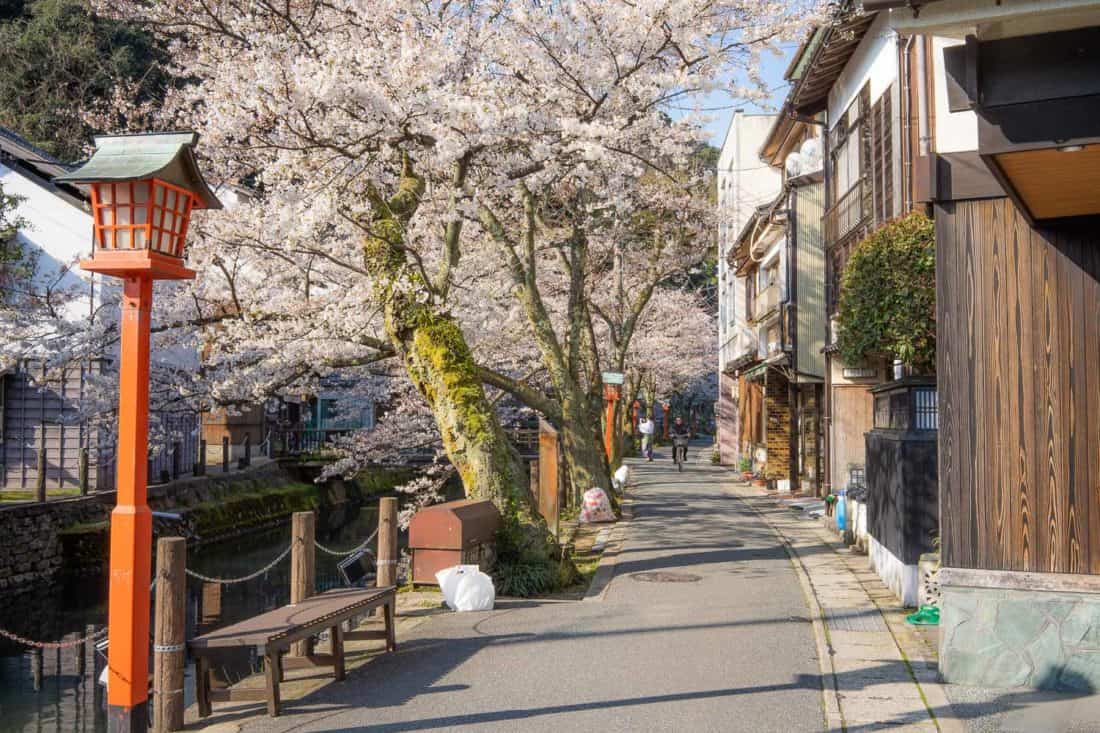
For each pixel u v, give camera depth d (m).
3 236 20.62
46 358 15.49
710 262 44.53
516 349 20.86
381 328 13.84
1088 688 6.21
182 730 5.89
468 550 10.30
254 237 12.53
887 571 10.49
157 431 18.62
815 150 22.05
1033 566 6.41
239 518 24.97
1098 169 5.32
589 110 11.59
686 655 7.45
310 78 9.79
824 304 21.67
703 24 11.84
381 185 11.97
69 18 32.94
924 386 9.46
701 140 13.29
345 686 6.75
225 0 12.72
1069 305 6.41
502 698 6.34
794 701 6.14
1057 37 4.86
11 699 10.99
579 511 18.83
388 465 22.23
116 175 5.17
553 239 19.22
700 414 80.00
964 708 5.91
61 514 18.64
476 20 12.34
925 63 12.70
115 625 5.27
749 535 15.65
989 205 6.56
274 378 14.73
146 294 5.35
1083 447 6.35
